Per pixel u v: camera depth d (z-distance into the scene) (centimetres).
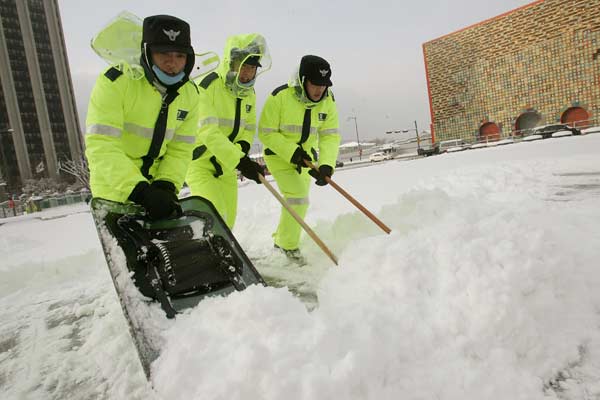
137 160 254
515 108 2872
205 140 318
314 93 339
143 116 240
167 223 237
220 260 219
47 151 7500
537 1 2672
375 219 291
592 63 2502
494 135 3012
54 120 7694
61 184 5784
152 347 168
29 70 7394
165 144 258
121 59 226
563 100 2642
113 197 243
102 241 212
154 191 215
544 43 2680
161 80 232
